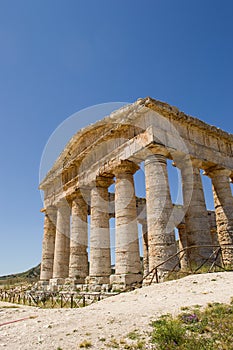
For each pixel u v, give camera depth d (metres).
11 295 25.09
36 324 8.23
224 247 18.83
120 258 16.55
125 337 6.18
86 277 19.33
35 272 65.81
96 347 5.78
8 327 8.70
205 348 5.34
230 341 5.59
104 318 7.75
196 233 17.45
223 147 21.20
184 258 25.56
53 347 5.93
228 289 9.88
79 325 7.37
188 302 8.63
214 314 7.04
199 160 18.77
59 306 15.87
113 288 15.95
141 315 7.63
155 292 11.27
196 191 18.31
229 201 19.66
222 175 20.41
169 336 5.82
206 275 12.60
